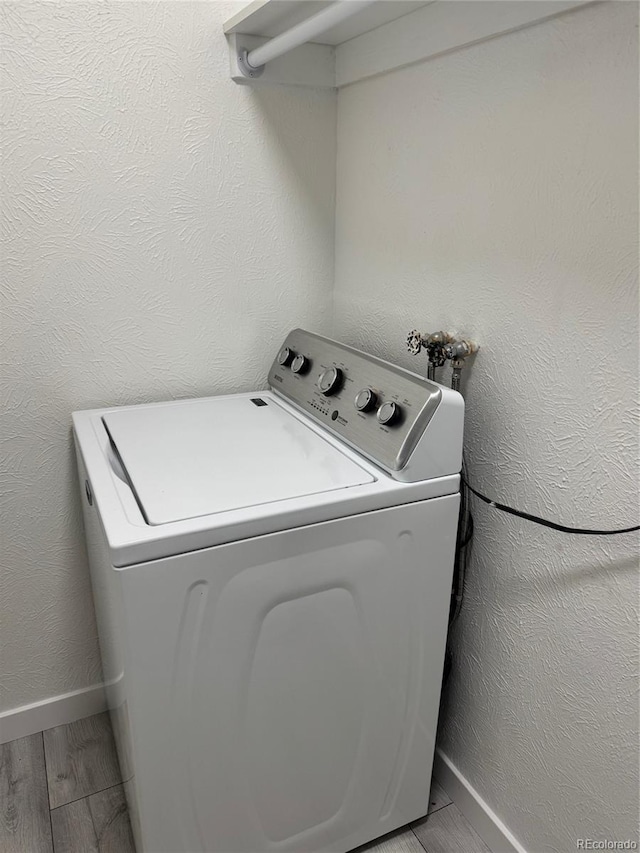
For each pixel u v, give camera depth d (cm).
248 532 91
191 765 100
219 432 122
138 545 84
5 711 150
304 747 111
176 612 90
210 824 107
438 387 103
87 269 128
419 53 113
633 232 83
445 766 141
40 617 147
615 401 89
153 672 91
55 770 143
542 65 92
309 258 152
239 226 141
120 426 125
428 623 116
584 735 104
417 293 128
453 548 112
